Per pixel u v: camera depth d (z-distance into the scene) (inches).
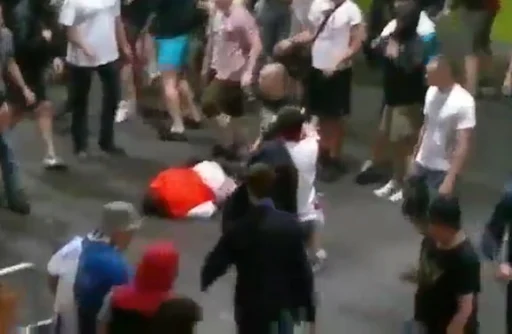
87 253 296.5
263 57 600.7
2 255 438.3
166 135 590.6
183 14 572.4
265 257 297.1
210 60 540.7
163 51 578.2
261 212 299.4
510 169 556.1
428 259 295.4
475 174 550.3
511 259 315.9
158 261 267.1
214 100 537.6
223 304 400.8
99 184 523.8
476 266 289.3
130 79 617.6
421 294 298.2
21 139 586.2
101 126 561.0
